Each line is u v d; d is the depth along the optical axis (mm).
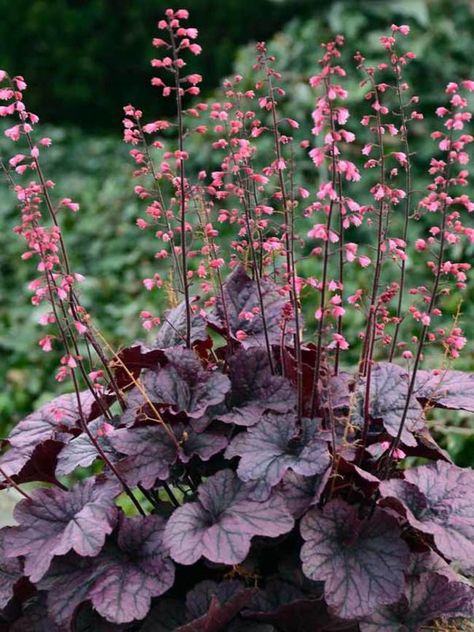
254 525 743
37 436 895
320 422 804
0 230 2162
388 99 1939
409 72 1979
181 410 824
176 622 780
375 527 761
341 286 795
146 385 849
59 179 2346
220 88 2455
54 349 1785
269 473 771
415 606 779
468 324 1567
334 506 762
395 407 842
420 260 1743
